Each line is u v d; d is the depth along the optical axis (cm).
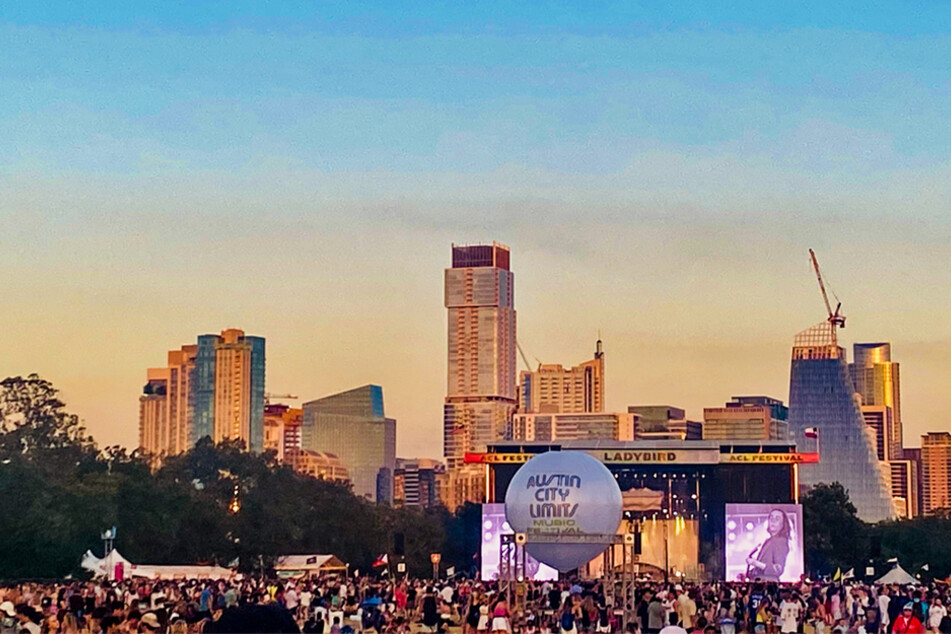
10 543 13938
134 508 16650
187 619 6838
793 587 10625
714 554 17338
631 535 8181
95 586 8919
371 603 7569
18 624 5588
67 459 19038
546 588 9419
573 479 8112
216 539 18188
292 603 8262
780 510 14612
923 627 6844
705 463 16650
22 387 19962
